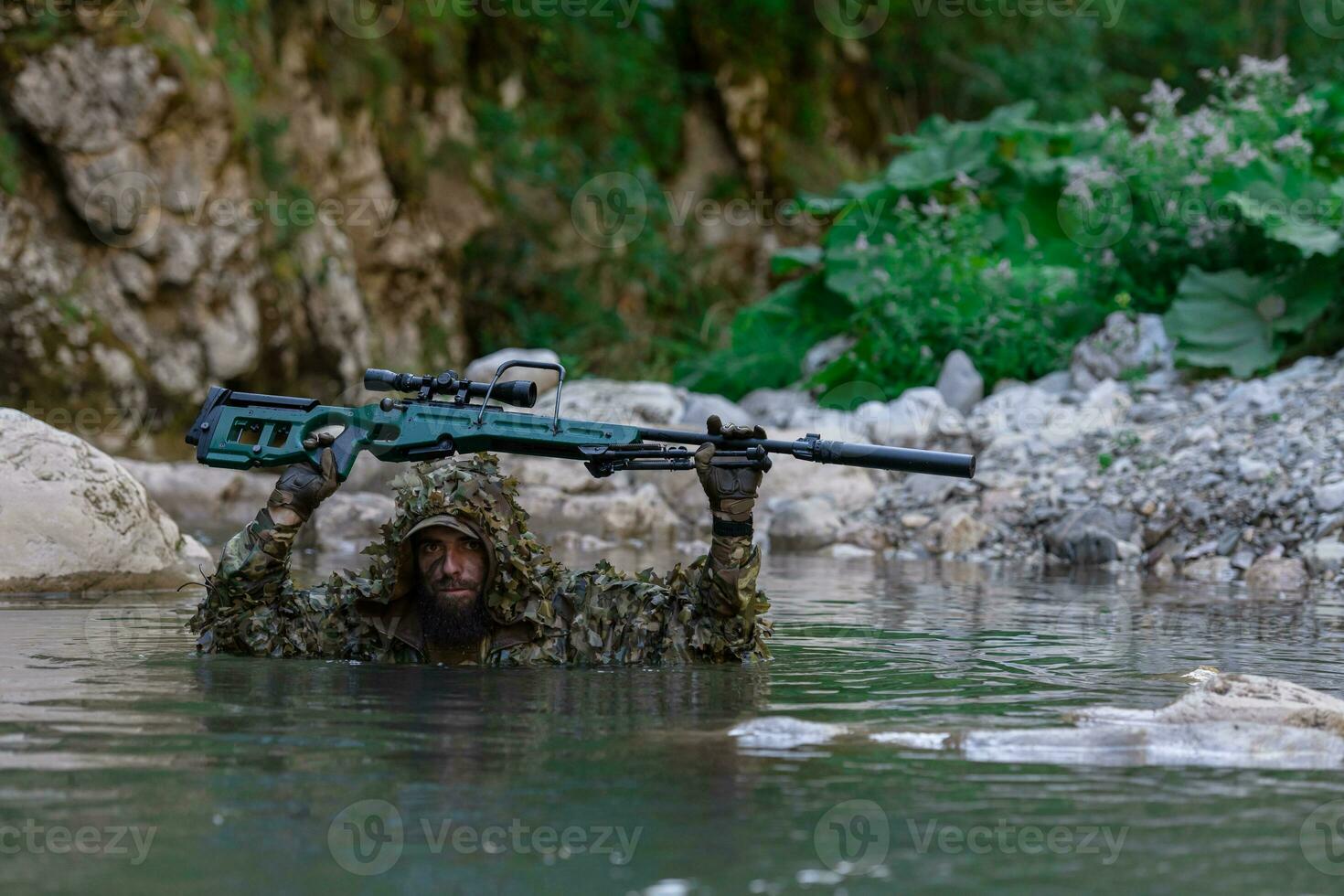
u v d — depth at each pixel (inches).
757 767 257.8
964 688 345.4
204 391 1117.1
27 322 1045.8
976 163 1119.0
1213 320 935.7
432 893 190.7
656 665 371.6
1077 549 762.8
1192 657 404.8
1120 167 1037.2
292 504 371.6
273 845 209.2
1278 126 1048.8
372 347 1261.1
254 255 1149.7
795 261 1160.8
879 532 830.5
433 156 1353.3
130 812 224.4
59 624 439.5
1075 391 964.6
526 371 1032.8
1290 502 733.9
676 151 1530.5
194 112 1104.8
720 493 363.9
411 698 318.3
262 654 374.9
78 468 544.4
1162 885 197.5
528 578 366.0
